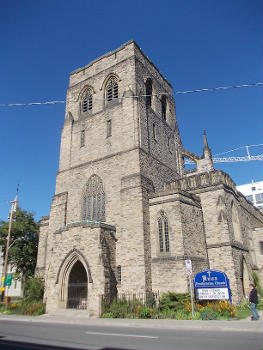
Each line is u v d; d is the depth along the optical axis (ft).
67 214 130.82
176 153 156.76
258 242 144.66
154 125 140.46
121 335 46.91
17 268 169.99
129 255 101.30
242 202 142.10
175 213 100.63
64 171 140.26
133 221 105.29
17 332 52.75
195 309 77.05
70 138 145.89
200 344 37.73
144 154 121.70
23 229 168.86
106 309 83.71
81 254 95.61
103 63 150.41
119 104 133.39
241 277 108.88
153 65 156.97
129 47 142.51
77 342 40.42
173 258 95.81
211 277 82.12
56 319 80.23
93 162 130.72
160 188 127.24
